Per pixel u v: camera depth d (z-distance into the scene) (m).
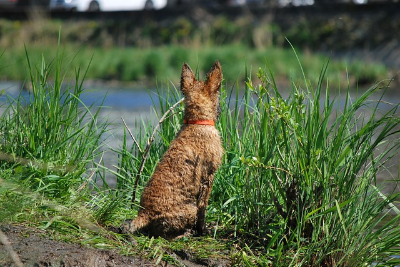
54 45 64.50
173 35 79.19
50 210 8.35
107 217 8.74
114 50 63.81
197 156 8.45
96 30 81.31
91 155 10.73
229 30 75.81
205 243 8.59
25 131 10.16
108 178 13.54
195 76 9.75
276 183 9.45
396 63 60.72
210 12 83.06
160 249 7.94
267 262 8.05
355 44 65.94
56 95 10.26
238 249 8.62
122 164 11.23
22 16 85.88
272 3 78.06
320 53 66.12
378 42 64.75
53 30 77.06
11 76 44.44
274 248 8.76
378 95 39.50
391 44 63.78
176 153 8.46
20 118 10.59
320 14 73.50
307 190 8.55
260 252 8.61
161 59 54.12
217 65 8.94
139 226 8.23
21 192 8.27
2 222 7.66
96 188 10.40
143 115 27.75
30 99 10.40
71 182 9.39
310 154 8.38
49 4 93.94
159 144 11.16
